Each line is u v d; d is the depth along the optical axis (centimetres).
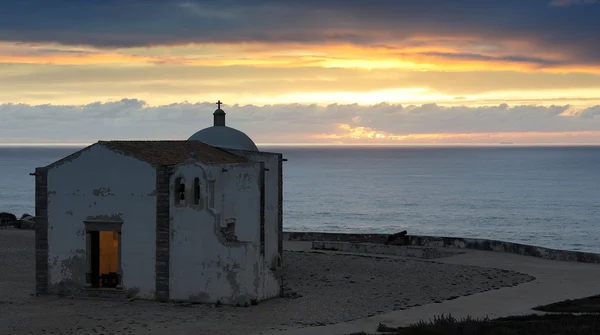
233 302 4219
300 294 4584
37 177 4509
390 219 16138
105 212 4416
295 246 6894
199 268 4272
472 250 6612
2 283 4903
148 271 4350
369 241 7150
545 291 4731
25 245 6775
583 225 14875
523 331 3466
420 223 15450
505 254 6378
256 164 4784
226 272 4228
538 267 5700
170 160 4516
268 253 5306
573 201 19350
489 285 4944
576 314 3997
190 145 5106
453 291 4734
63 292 4475
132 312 4050
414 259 6072
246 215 4681
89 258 4459
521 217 16212
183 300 4300
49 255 4497
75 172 4456
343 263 5756
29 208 17738
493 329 3484
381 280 5078
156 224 4331
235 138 5759
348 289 4756
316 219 16175
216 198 4369
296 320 3894
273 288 4466
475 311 4128
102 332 3622
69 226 4466
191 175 4275
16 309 4128
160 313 4031
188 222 4284
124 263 4391
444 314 4053
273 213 5366
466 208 18038
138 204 4362
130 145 4597
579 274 5391
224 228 4322
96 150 4425
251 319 3903
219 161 4853
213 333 3609
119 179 4391
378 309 4184
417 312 4103
